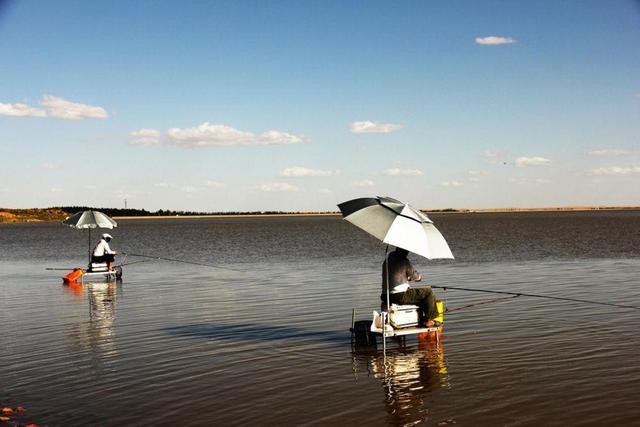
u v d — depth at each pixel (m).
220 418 7.49
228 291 18.95
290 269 25.70
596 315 13.48
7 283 21.94
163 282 21.67
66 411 7.79
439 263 26.98
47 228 116.56
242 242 50.34
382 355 10.38
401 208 10.63
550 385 8.49
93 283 21.69
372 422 7.29
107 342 11.65
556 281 19.78
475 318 13.41
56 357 10.50
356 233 69.88
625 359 9.72
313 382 8.88
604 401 7.81
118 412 7.73
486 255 30.98
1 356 10.62
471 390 8.36
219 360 10.19
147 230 97.94
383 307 11.18
